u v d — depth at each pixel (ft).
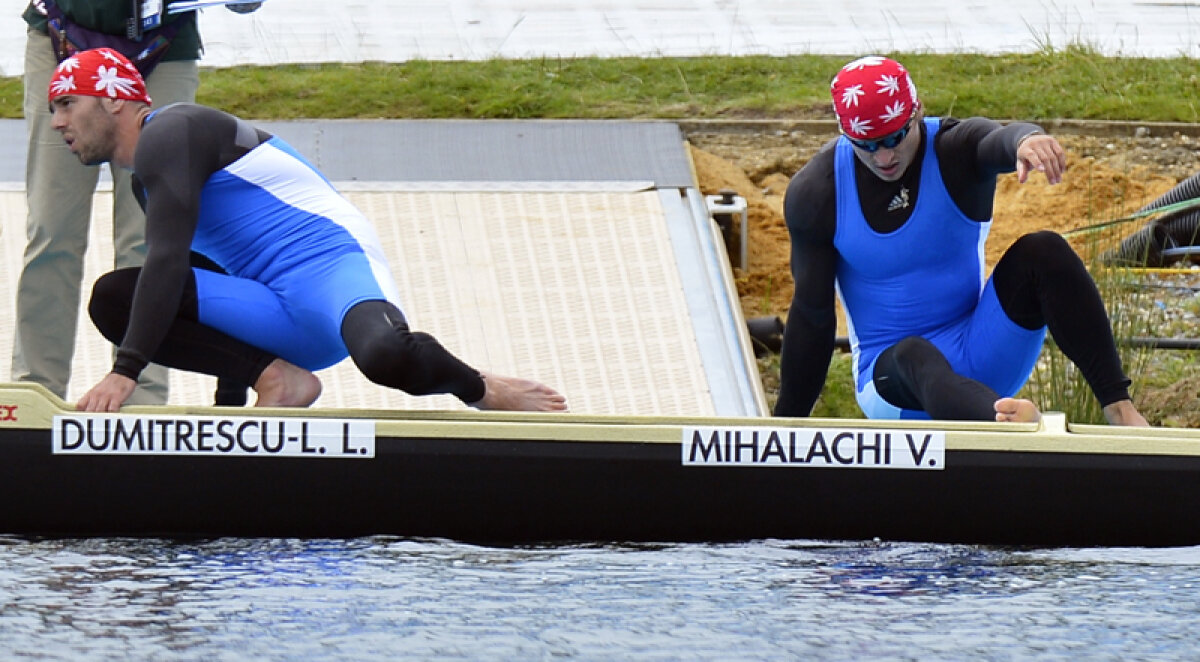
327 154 115.34
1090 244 107.96
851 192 73.15
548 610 57.57
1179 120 123.24
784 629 56.03
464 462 64.08
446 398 90.53
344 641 54.75
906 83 70.23
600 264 101.30
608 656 53.62
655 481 64.28
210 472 64.23
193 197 67.72
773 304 105.60
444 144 117.60
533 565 62.34
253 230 70.38
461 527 64.95
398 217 105.40
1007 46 139.85
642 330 95.25
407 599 58.49
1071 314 70.74
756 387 91.25
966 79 130.41
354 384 91.15
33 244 83.66
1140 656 53.93
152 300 66.44
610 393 89.76
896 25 148.05
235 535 65.00
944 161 72.23
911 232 73.20
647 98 127.13
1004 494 64.18
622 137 118.62
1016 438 64.03
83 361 91.91
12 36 142.20
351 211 72.13
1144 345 96.63
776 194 115.34
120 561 62.13
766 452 64.23
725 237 107.55
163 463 64.23
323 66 132.98
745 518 64.75
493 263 101.09
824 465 64.23
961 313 76.07
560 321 95.81
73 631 55.26
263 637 55.01
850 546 64.69
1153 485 63.87
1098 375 71.36
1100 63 133.28
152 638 54.80
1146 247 102.27
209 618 56.54
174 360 69.56
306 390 69.82
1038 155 66.69
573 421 64.39
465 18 150.51
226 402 73.97
